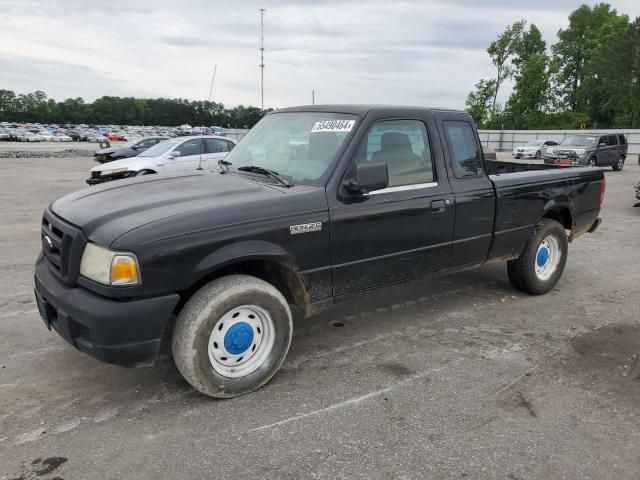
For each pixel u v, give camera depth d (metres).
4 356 3.90
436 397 3.39
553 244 5.45
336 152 3.72
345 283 3.78
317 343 4.23
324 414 3.17
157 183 3.84
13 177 17.70
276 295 3.37
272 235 3.30
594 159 22.84
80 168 22.08
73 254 3.03
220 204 3.24
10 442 2.85
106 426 3.02
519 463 2.73
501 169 6.66
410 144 4.12
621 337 4.39
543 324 4.68
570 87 79.81
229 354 3.28
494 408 3.27
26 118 129.12
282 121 4.38
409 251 4.10
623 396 3.43
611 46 65.31
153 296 2.93
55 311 3.23
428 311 4.98
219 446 2.84
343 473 2.63
